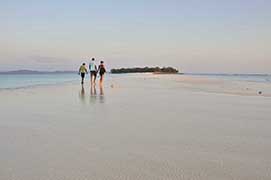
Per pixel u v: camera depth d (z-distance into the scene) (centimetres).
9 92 2180
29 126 887
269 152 631
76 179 477
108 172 509
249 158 589
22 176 489
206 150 643
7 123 935
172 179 477
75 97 1770
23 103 1467
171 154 614
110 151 632
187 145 684
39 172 507
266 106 1408
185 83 3869
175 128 870
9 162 558
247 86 3344
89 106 1352
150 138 747
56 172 507
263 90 2622
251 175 498
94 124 922
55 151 629
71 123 938
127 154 612
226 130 848
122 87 2803
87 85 3188
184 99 1703
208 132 820
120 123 939
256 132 824
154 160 574
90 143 695
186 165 546
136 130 838
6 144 683
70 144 686
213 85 3475
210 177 487
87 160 571
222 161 570
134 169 523
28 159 576
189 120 1005
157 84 3472
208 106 1391
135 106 1364
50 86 3022
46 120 989
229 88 2866
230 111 1230
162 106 1373
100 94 1989
